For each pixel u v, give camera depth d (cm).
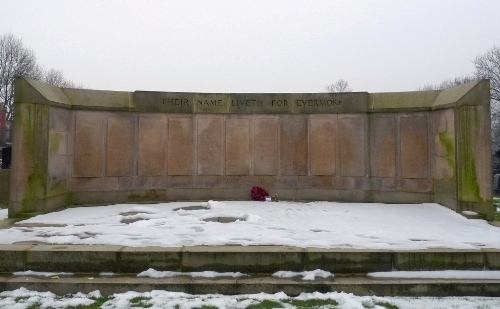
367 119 1163
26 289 542
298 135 1198
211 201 1094
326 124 1188
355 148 1169
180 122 1180
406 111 1122
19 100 927
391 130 1143
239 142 1198
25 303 499
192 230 746
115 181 1122
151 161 1156
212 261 589
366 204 1109
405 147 1127
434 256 591
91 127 1102
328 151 1184
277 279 564
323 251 593
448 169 1004
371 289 543
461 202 935
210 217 898
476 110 925
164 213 948
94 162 1102
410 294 543
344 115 1180
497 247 624
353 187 1165
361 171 1162
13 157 922
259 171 1197
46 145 948
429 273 579
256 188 1166
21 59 4919
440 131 1048
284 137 1200
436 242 657
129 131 1143
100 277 571
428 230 756
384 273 582
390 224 816
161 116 1169
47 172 952
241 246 622
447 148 1008
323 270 588
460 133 942
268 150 1199
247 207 1043
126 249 597
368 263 591
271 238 678
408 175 1120
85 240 660
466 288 543
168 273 580
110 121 1124
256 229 759
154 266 587
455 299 528
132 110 1138
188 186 1177
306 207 1049
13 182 918
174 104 1170
